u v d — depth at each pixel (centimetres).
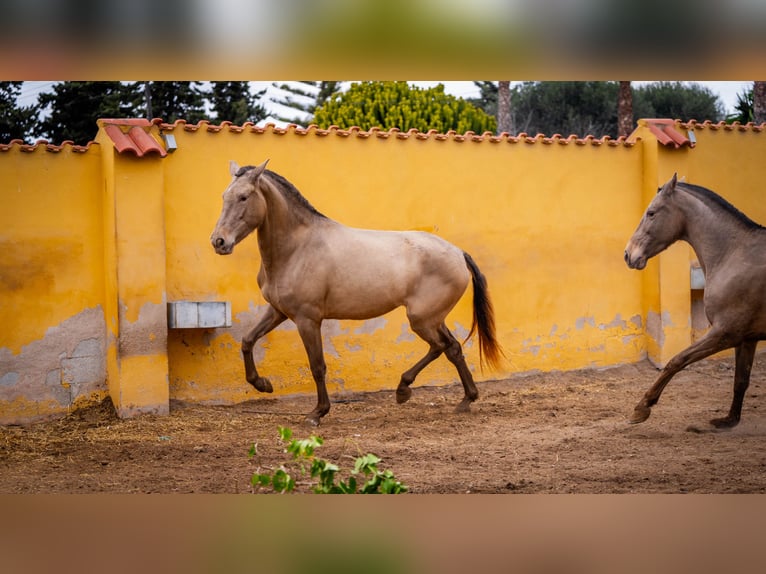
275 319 838
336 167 953
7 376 829
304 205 809
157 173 852
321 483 454
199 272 897
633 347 1097
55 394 850
